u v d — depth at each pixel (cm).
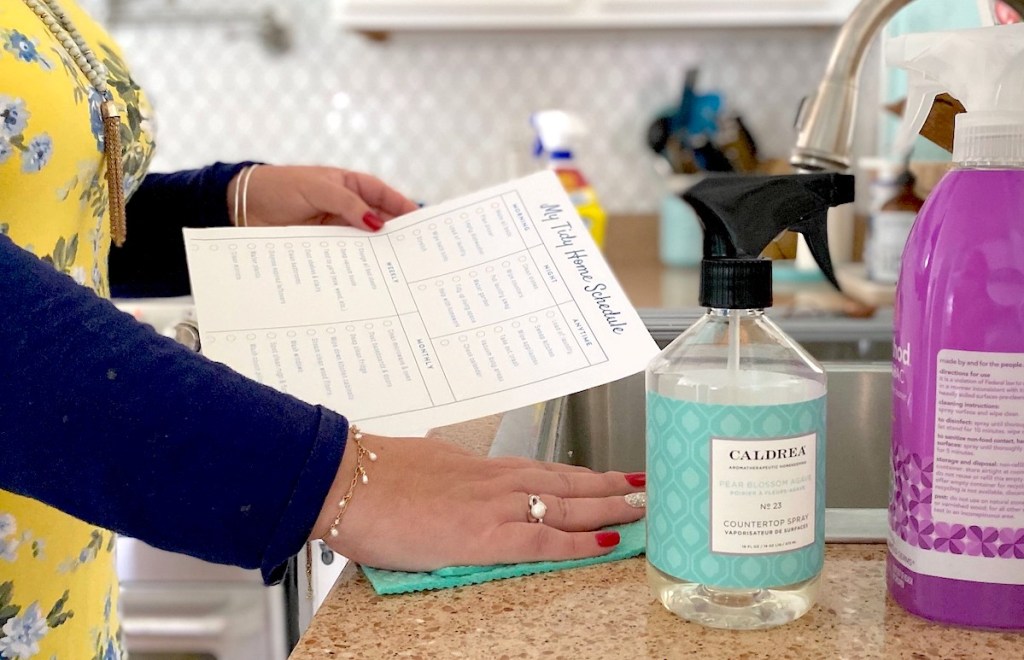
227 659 100
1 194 54
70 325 37
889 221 141
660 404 39
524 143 218
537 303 60
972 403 36
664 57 215
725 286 39
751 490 37
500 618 39
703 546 38
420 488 43
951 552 37
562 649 36
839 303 145
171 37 217
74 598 62
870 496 76
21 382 36
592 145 220
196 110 220
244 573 99
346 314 60
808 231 43
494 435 61
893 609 39
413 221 70
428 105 219
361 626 38
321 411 41
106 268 71
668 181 208
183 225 81
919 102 45
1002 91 37
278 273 63
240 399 38
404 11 192
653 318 78
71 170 59
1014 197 37
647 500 40
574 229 66
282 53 218
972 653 36
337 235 68
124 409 36
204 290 60
